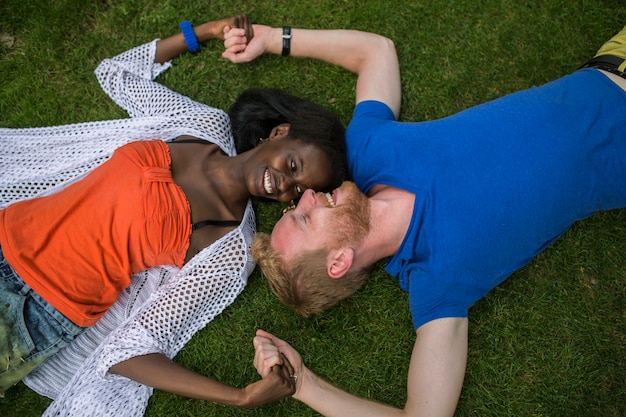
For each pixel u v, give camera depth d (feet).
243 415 8.30
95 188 7.30
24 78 8.93
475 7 9.29
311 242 6.78
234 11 9.26
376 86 8.45
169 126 8.20
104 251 7.27
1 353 7.03
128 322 7.75
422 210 7.11
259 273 8.66
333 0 9.29
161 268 7.97
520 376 8.56
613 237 8.89
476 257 7.09
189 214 7.53
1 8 8.95
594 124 7.29
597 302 8.74
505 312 8.68
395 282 8.72
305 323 8.59
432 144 7.35
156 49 8.86
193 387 7.28
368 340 8.60
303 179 7.52
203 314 8.11
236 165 7.88
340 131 7.95
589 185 7.29
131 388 8.02
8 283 7.06
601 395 8.48
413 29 9.27
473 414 8.45
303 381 7.47
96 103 9.00
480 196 7.07
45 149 8.34
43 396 8.19
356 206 6.95
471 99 9.22
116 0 9.12
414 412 7.00
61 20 9.00
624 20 9.25
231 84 9.18
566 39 9.27
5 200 8.12
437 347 7.05
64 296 7.18
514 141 7.21
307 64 9.20
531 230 7.22
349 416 7.25
